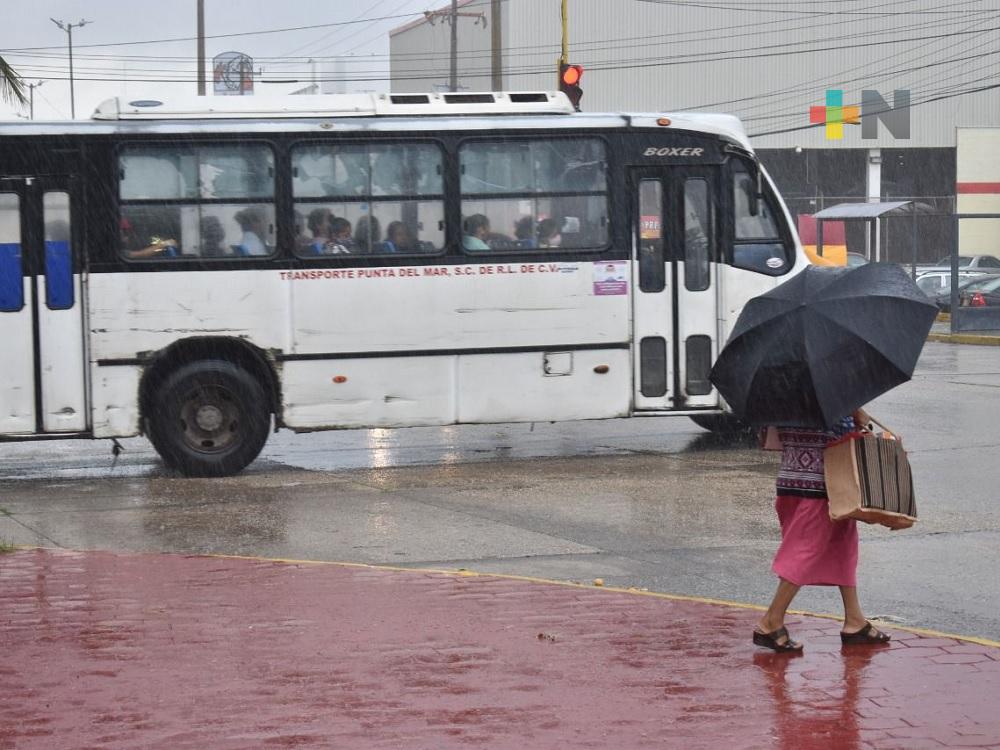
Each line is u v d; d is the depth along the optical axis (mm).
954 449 31625
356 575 19094
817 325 14109
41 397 29078
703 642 15477
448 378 30672
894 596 18469
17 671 14391
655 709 13031
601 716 12828
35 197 28984
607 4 139875
